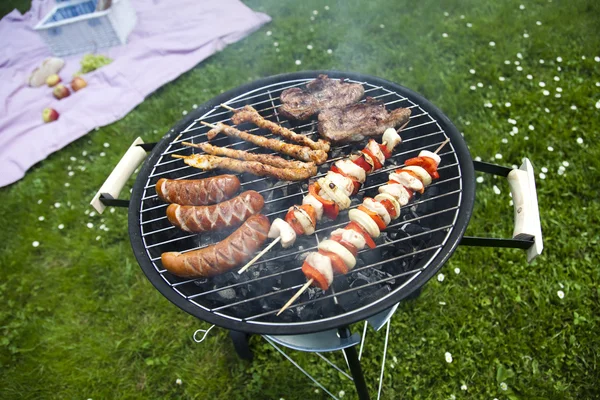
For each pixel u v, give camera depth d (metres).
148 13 1.39
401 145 0.69
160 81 1.22
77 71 1.28
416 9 1.32
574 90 1.04
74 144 1.15
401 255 0.57
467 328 0.77
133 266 0.91
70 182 1.07
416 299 0.80
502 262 0.82
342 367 0.76
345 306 0.54
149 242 0.60
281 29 1.33
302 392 0.74
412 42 1.23
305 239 0.61
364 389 0.60
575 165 0.93
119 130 1.15
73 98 1.19
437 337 0.76
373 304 0.49
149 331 0.83
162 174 0.66
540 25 1.21
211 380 0.77
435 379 0.73
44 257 0.96
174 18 1.36
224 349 0.80
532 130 0.99
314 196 0.57
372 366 0.75
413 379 0.73
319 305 0.54
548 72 1.10
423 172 0.58
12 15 1.46
